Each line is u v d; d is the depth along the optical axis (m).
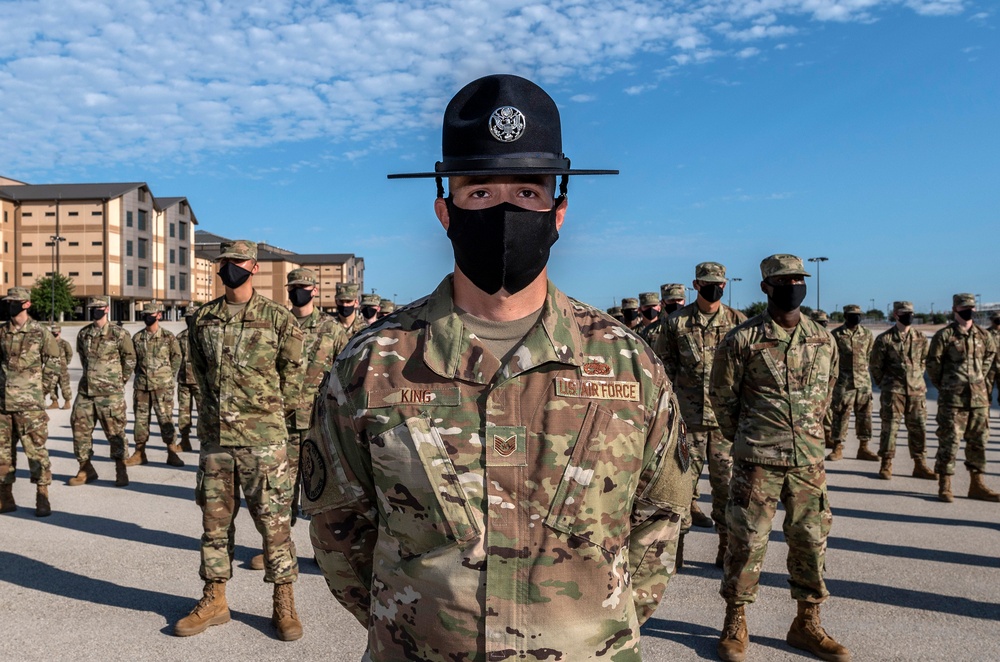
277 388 4.33
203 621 4.23
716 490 5.45
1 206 58.53
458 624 1.29
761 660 3.89
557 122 1.44
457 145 1.40
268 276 79.19
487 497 1.32
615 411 1.40
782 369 4.00
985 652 3.97
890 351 8.63
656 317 9.36
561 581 1.31
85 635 4.18
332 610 4.58
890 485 8.30
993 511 7.10
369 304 10.50
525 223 1.35
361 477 1.48
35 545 5.89
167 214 68.31
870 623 4.36
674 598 4.80
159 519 6.70
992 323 10.69
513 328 1.45
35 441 6.77
